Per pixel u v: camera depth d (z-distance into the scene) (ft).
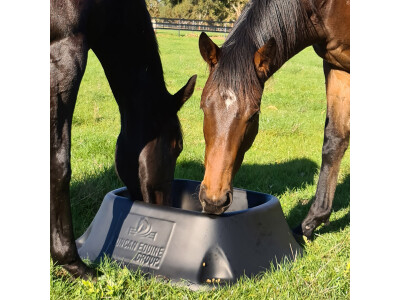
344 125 11.23
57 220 8.29
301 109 28.48
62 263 8.41
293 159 18.03
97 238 10.09
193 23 103.40
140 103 9.84
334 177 11.37
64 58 8.19
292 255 9.94
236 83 8.05
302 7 9.96
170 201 10.27
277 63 9.82
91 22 8.90
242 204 11.39
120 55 9.81
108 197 10.46
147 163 9.72
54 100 8.17
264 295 8.07
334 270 8.98
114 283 8.08
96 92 28.96
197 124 22.80
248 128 8.17
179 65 45.01
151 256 9.14
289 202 13.46
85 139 18.10
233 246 8.98
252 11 9.41
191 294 8.21
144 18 9.92
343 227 11.92
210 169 7.88
